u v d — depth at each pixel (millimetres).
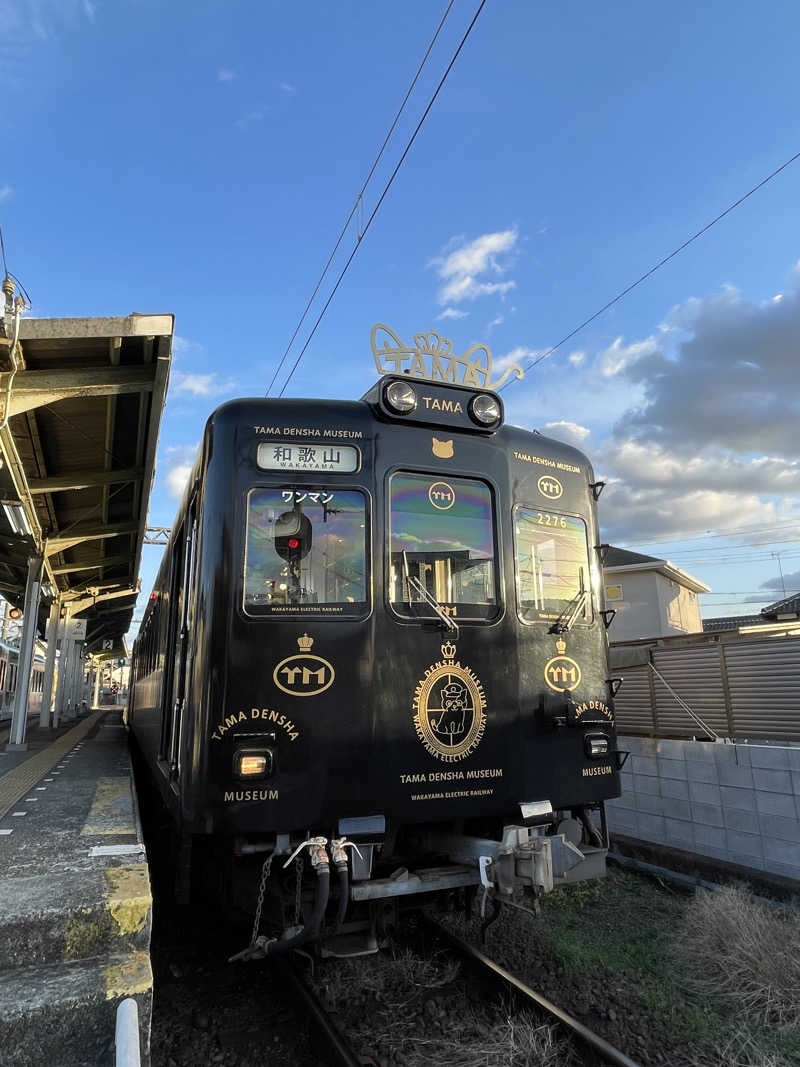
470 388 4293
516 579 4203
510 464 4371
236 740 3350
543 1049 3182
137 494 12195
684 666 7117
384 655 3697
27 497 10258
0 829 4059
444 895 4297
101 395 7680
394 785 3584
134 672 12391
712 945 4211
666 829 6297
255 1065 3188
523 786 3938
